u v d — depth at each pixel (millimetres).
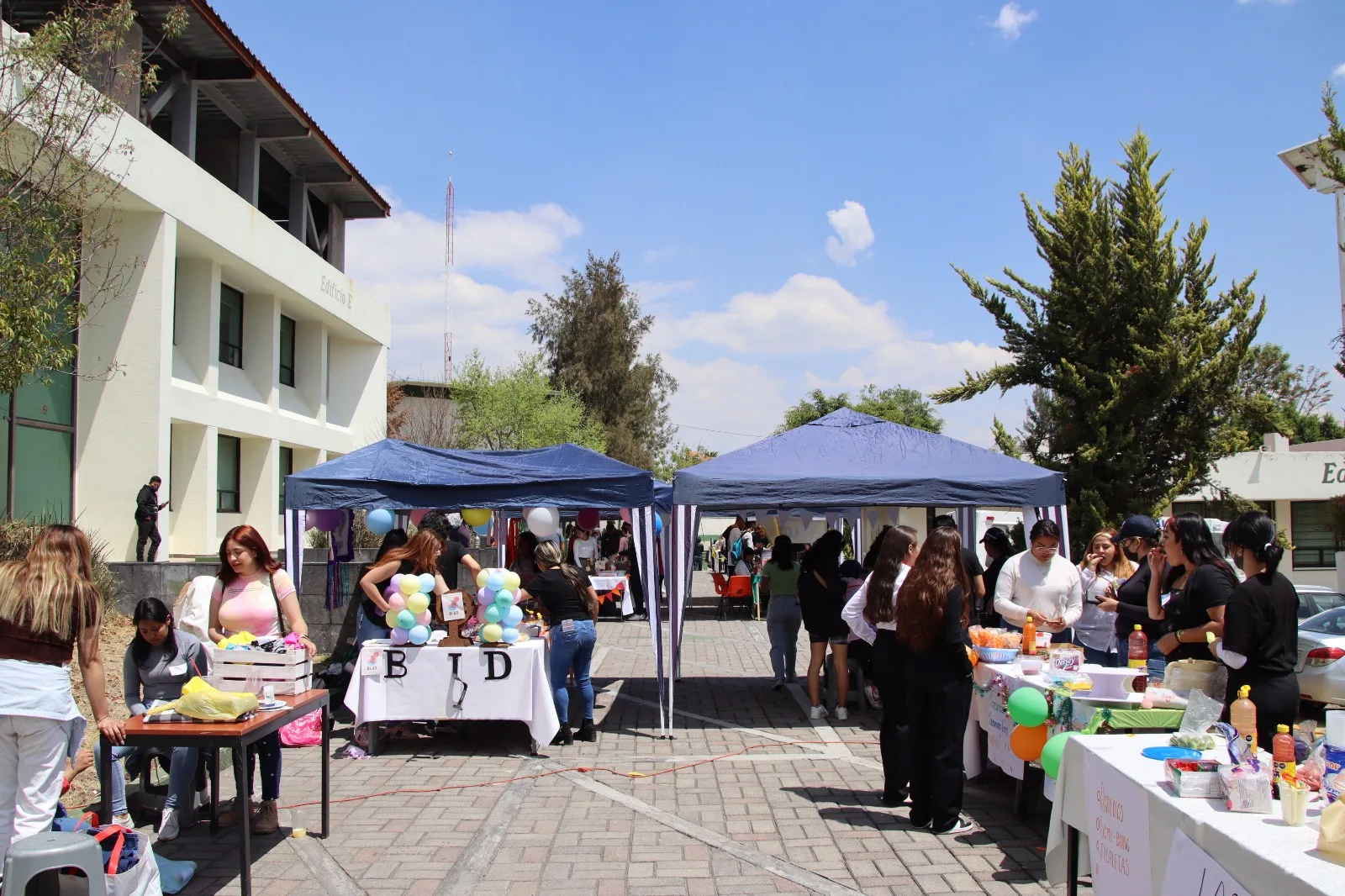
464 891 4719
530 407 34719
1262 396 18219
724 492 8461
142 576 12922
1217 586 5102
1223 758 3686
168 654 5508
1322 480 25531
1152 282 17250
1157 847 3350
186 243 16922
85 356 15047
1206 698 4121
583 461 9867
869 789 6605
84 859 3551
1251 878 2717
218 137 20969
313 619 12133
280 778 6293
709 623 18969
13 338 8516
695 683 11430
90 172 10250
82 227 10609
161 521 15102
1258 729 4477
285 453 22906
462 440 34500
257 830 5574
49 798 4234
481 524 10633
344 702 8062
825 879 4863
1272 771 3363
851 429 9852
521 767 7305
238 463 20609
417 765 7375
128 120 14195
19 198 9117
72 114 9828
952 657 5543
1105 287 17344
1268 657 4480
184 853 5281
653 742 8156
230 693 4602
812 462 9055
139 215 15203
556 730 7676
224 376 19344
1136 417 17328
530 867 5055
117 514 15000
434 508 8680
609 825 5809
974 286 18625
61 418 14812
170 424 15820
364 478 8695
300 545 8750
